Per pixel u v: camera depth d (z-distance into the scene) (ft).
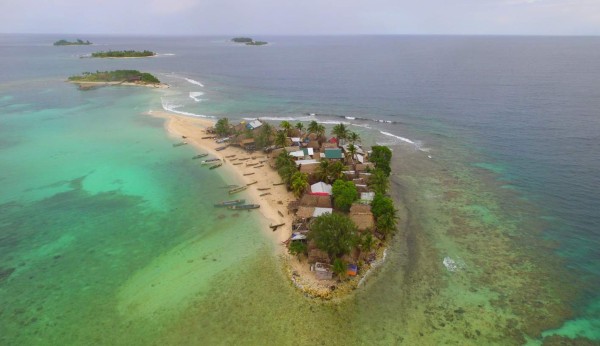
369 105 425.28
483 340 121.29
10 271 150.82
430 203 206.59
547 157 262.26
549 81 548.72
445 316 130.72
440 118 365.61
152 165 257.14
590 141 288.30
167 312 130.52
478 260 159.53
